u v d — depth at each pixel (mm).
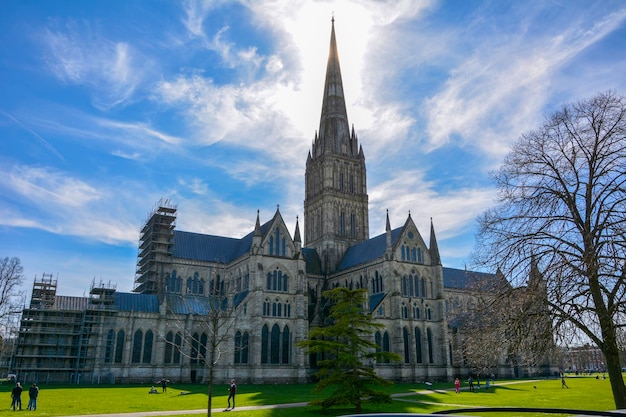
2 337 116500
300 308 114125
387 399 53781
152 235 127562
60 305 109375
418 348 118688
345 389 53031
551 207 39562
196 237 134625
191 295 120938
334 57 173000
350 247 147750
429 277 125062
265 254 115125
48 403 57531
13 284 96375
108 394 71000
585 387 91062
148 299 112375
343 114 165375
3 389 80188
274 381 107062
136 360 103000
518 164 41375
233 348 105312
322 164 157125
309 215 159750
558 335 36281
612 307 34125
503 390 86562
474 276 56312
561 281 34969
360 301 58625
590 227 37625
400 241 123125
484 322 40062
